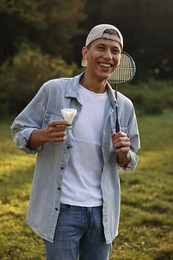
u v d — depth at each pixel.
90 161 2.43
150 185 7.23
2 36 22.78
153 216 5.51
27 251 4.41
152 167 8.67
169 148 10.85
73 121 2.40
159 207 6.01
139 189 6.91
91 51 2.41
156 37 30.72
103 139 2.42
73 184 2.40
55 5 24.12
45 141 2.32
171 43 30.50
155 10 30.44
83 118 2.42
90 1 31.97
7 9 21.41
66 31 25.53
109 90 2.50
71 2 25.23
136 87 21.36
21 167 8.29
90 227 2.42
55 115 2.42
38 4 22.88
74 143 2.39
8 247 4.46
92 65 2.41
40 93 2.47
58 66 17.23
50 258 2.42
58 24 24.56
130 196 6.43
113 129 2.48
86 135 2.41
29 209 2.49
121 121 2.59
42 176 2.43
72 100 2.43
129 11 30.83
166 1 30.20
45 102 2.46
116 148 2.42
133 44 31.08
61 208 2.38
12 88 15.59
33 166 8.42
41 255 4.33
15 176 7.52
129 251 4.46
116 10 31.03
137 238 4.85
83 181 2.40
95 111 2.45
